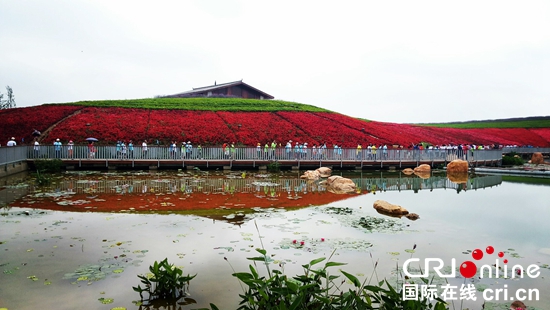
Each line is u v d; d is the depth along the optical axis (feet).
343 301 15.87
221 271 21.86
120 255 24.29
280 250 25.81
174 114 122.83
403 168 95.81
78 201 42.32
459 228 32.89
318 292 16.10
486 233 31.32
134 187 54.19
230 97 191.31
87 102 133.08
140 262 23.12
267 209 39.60
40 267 22.12
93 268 22.02
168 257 24.07
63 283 20.02
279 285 16.15
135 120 111.14
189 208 39.37
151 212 37.06
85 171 75.82
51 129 99.60
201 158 85.30
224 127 112.78
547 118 246.88
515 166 109.19
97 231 29.86
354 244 27.43
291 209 39.93
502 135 186.09
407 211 38.91
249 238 28.45
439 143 138.21
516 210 41.34
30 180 60.03
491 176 80.48
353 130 126.93
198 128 109.60
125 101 142.10
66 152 78.33
